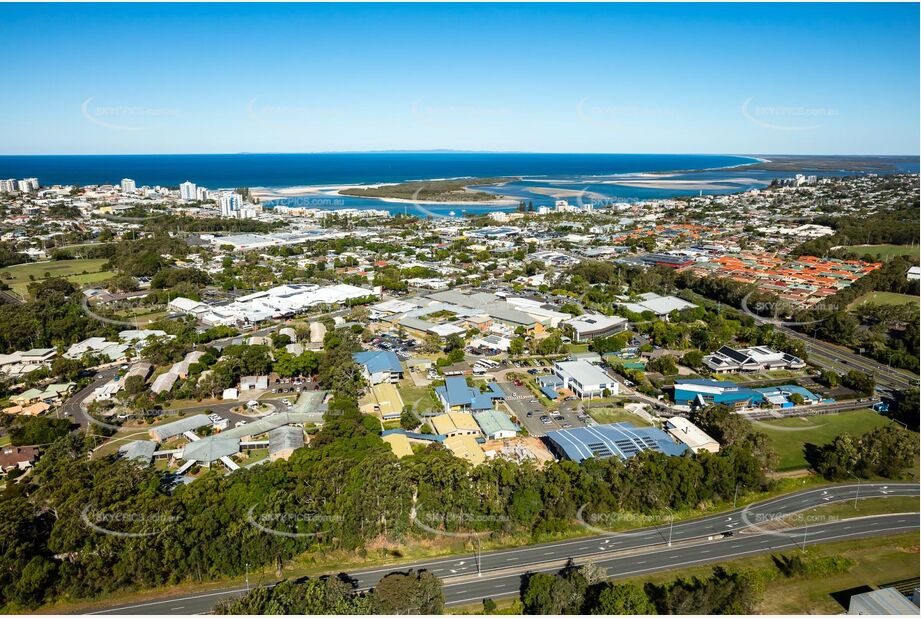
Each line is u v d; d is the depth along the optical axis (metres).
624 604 61.91
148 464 91.81
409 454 93.88
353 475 80.31
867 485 93.31
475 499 80.06
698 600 63.84
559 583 65.19
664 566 73.88
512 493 82.50
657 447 96.25
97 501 73.19
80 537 68.94
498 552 77.25
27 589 65.50
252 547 71.31
